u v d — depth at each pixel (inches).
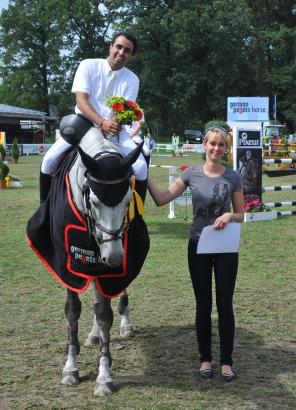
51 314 232.2
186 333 210.1
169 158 1405.0
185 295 257.1
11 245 371.9
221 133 170.6
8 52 2469.2
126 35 176.1
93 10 2314.2
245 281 281.7
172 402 153.2
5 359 184.7
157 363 182.1
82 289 156.0
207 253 168.9
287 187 500.4
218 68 2106.3
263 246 365.7
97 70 178.1
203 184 171.8
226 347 169.5
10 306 242.8
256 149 473.7
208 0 2156.7
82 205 151.5
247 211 473.1
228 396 157.5
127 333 206.2
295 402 154.1
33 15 2425.0
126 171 142.1
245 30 2110.0
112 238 140.6
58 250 160.6
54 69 2413.9
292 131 2261.3
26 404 152.3
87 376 171.6
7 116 1839.3
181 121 2284.7
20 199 619.5
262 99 1454.2
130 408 149.6
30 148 1647.4
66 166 165.9
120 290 159.8
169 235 403.5
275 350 193.2
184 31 2084.2
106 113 179.3
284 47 2130.9
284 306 242.1
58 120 2497.5
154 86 2197.3
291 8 2269.9
